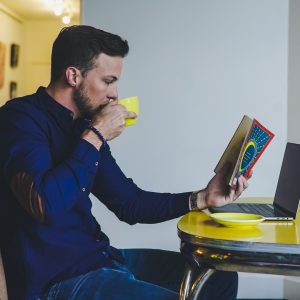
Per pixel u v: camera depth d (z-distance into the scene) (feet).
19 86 26.89
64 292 4.02
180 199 5.00
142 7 9.14
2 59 23.73
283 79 9.10
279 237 3.77
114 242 9.42
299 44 8.85
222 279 4.38
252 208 5.16
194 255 3.85
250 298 9.14
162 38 9.16
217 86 9.18
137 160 9.34
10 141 3.97
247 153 4.58
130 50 9.18
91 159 3.94
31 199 3.74
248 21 9.09
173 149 9.28
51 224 3.82
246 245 3.56
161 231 9.35
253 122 4.32
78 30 4.36
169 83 9.20
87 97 4.39
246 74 9.14
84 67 4.30
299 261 3.50
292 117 9.01
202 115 9.22
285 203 4.92
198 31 9.14
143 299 3.80
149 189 9.35
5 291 3.79
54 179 3.76
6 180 3.97
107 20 9.18
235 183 4.80
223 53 9.13
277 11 9.06
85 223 4.40
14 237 4.09
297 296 8.87
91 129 4.05
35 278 4.07
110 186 5.02
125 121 4.33
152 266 4.81
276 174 9.20
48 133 4.26
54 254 4.13
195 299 3.92
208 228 4.14
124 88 9.24
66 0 21.07
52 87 4.45
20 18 26.25
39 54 27.50
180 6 9.12
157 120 9.26
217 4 9.11
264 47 9.09
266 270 3.58
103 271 4.19
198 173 9.28
